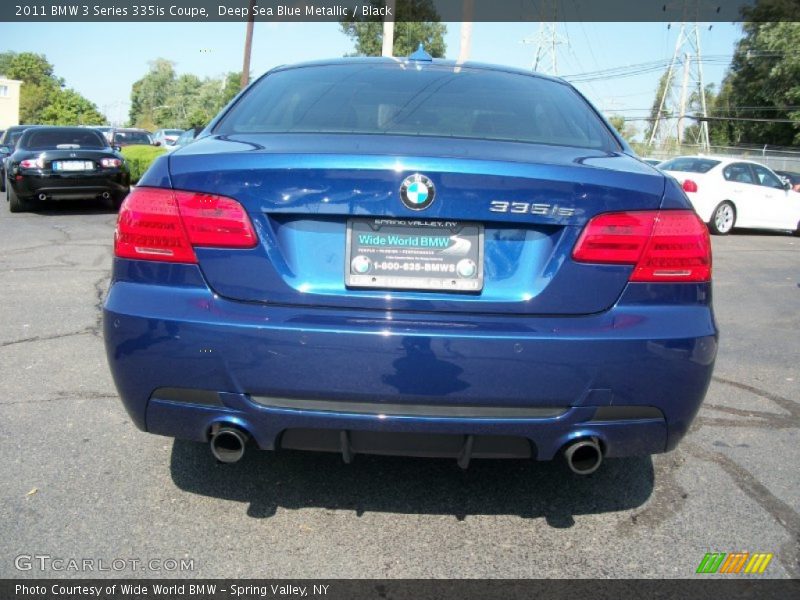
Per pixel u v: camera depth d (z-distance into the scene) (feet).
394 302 7.72
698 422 12.69
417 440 7.84
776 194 46.80
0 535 8.43
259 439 7.84
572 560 8.32
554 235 7.79
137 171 59.26
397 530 8.84
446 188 7.57
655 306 7.90
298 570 7.98
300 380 7.59
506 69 11.53
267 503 9.36
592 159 8.42
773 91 152.46
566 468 10.62
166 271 7.89
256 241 7.72
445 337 7.50
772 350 17.62
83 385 13.24
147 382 7.89
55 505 9.11
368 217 7.69
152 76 441.68
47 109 259.39
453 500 9.60
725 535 8.92
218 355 7.63
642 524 9.14
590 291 7.79
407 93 10.09
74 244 29.78
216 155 7.91
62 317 17.88
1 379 13.46
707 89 217.36
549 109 10.12
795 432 12.32
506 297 7.78
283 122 9.45
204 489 9.66
